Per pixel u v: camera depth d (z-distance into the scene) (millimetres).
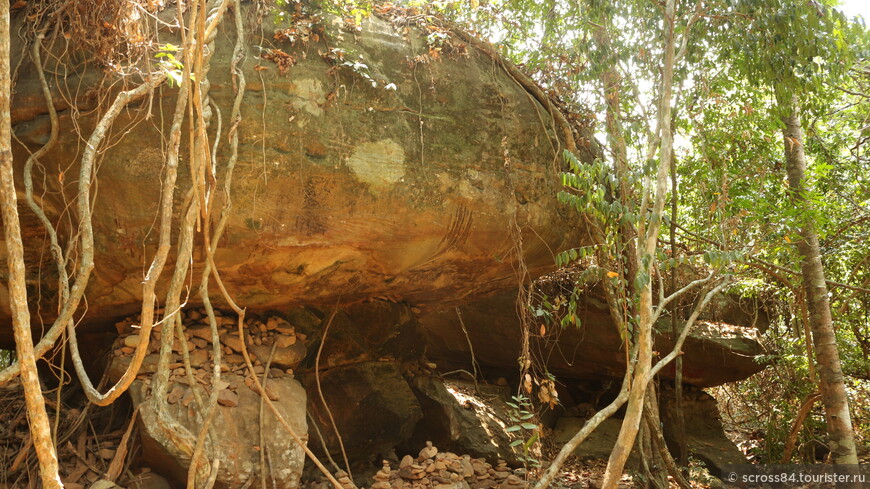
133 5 4582
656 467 6578
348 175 5035
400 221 5309
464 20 6672
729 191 6895
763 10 5723
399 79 5445
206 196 4629
